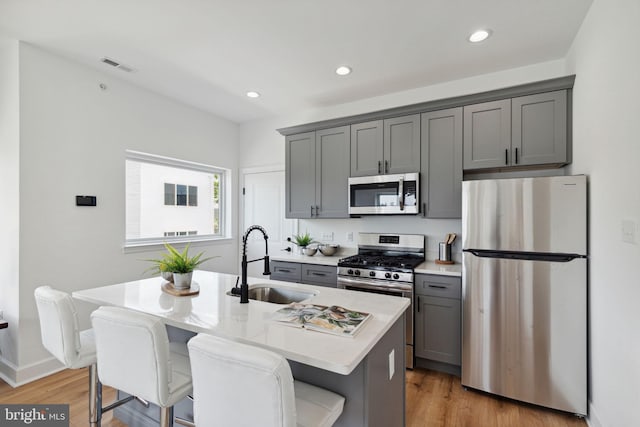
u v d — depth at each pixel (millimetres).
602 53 1751
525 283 2072
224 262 4195
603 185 1733
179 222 3812
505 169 2688
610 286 1641
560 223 1982
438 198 2760
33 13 2016
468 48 2422
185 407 1710
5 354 2436
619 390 1546
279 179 4098
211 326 1328
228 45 2400
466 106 2654
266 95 3377
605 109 1707
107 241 2896
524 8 1944
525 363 2078
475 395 2236
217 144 4074
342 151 3252
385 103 3359
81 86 2705
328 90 3244
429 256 3127
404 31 2203
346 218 3527
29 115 2391
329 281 3068
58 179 2561
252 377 875
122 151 3021
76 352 1477
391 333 1476
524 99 2449
